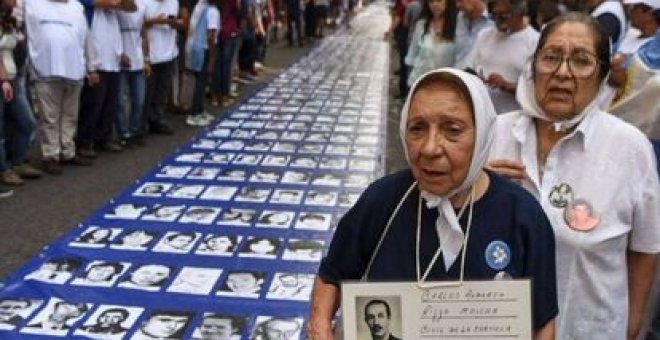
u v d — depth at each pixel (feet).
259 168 18.90
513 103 13.29
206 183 17.38
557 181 5.76
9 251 12.84
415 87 4.52
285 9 57.06
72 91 17.72
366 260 4.90
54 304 10.57
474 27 17.81
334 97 31.40
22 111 16.31
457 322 4.20
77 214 15.01
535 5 16.62
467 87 4.35
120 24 19.53
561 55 5.63
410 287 4.21
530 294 4.13
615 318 5.76
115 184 17.28
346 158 20.21
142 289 11.18
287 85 34.91
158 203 15.66
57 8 16.60
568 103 5.63
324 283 5.09
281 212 15.28
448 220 4.47
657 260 6.10
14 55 15.70
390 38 54.85
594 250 5.60
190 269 12.04
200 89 24.47
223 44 27.45
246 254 12.80
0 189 16.16
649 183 5.67
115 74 19.29
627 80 8.18
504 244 4.46
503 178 4.81
